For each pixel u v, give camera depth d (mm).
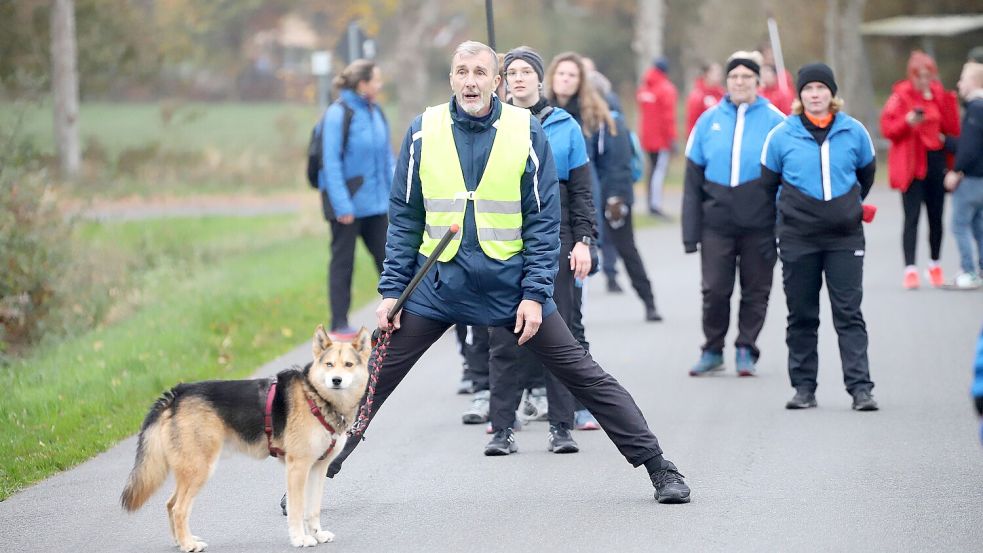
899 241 46500
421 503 16734
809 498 16438
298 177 78312
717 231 24844
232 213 63281
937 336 28391
